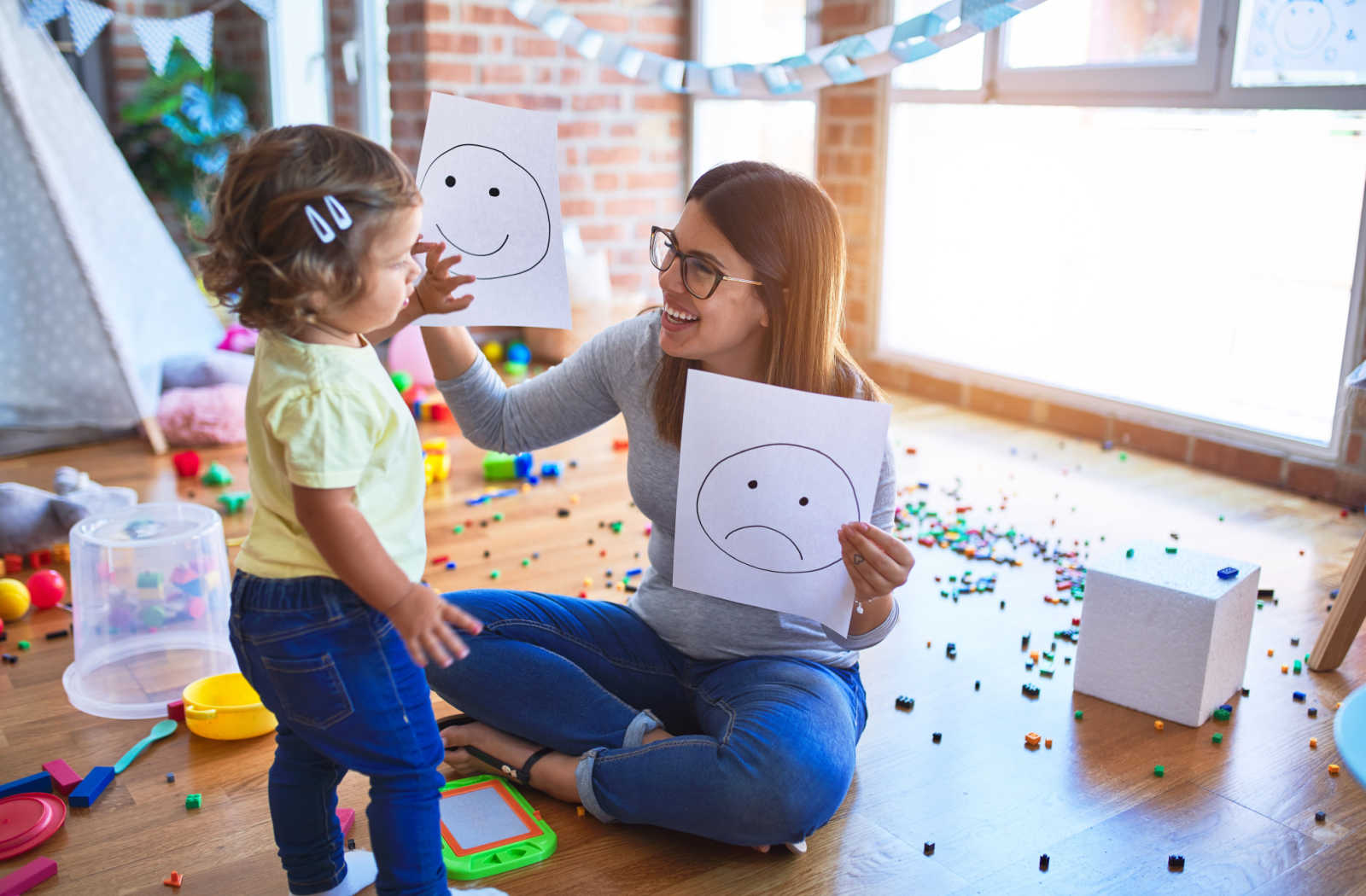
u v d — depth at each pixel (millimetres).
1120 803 1487
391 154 1034
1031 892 1303
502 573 2188
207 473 2701
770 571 1334
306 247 961
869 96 3574
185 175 4879
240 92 5141
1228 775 1559
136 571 1745
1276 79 2635
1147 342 3207
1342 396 2572
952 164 3541
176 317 3293
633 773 1346
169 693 1708
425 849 1110
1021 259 3443
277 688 1067
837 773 1315
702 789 1289
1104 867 1352
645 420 1450
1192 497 2709
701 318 1306
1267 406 2943
